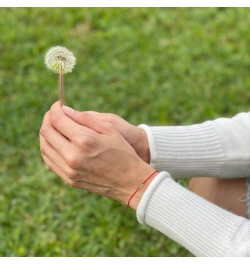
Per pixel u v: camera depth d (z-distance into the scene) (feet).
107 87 5.95
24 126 5.46
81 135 2.87
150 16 6.99
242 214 3.62
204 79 6.03
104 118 3.31
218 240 2.89
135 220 4.62
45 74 6.11
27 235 4.55
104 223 4.62
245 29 6.67
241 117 3.56
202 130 3.43
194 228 2.90
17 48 6.42
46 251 4.43
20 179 5.06
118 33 6.66
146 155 3.33
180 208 2.91
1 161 5.20
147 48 6.46
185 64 6.22
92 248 4.44
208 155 3.38
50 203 4.79
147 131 3.33
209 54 6.38
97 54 6.42
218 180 3.64
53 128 2.99
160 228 2.98
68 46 6.49
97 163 2.90
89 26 6.84
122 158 2.92
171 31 6.74
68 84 5.99
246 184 3.59
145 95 5.84
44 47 6.48
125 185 2.95
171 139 3.34
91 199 4.82
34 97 5.77
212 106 5.67
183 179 3.67
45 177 5.01
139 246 4.49
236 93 5.87
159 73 6.14
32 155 5.23
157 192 2.92
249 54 6.35
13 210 4.73
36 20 6.92
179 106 5.74
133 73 6.14
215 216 2.94
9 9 7.05
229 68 6.21
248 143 3.43
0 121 5.52
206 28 6.82
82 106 5.71
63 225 4.66
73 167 2.91
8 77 6.07
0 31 6.67
